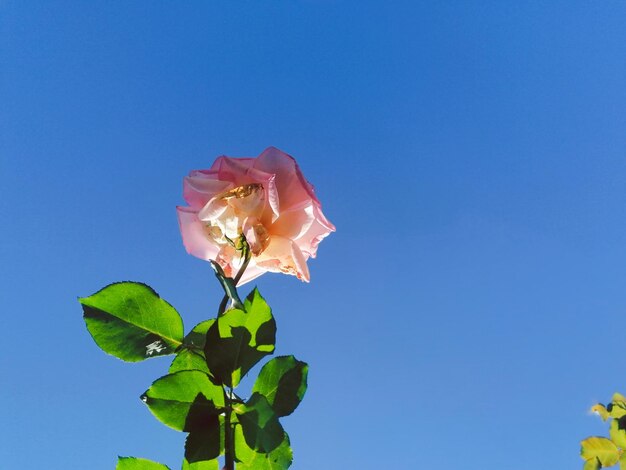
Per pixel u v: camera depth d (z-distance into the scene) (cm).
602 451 39
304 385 30
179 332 33
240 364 30
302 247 37
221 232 37
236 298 31
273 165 36
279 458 30
